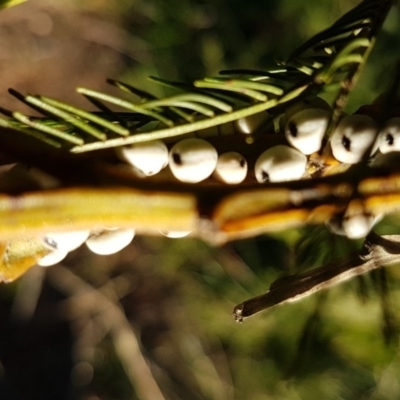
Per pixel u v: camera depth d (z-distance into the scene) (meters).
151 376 0.82
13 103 0.87
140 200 0.27
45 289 0.90
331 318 0.65
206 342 0.80
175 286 0.82
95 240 0.30
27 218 0.27
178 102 0.29
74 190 0.27
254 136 0.29
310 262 0.32
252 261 0.76
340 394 0.70
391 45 0.62
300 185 0.28
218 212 0.27
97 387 0.87
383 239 0.30
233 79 0.29
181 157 0.29
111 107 0.84
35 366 0.90
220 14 0.77
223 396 0.79
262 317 0.70
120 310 0.84
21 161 0.27
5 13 0.86
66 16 0.85
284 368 0.72
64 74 0.87
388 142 0.30
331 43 0.30
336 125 0.30
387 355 0.65
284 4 0.74
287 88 0.29
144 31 0.81
